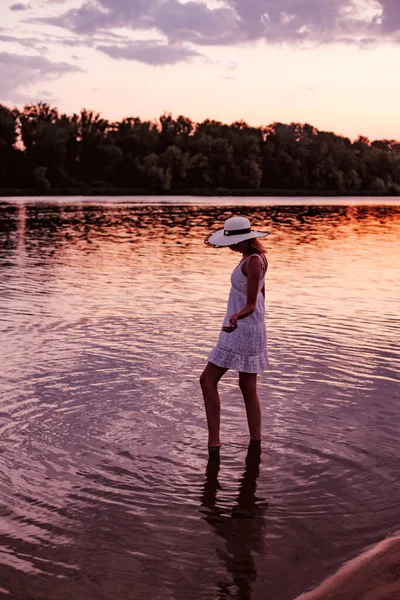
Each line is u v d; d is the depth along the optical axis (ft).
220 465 15.85
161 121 419.74
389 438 17.61
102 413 18.86
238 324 17.25
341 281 45.98
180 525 13.06
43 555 11.93
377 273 50.42
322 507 13.87
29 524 12.93
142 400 20.01
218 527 13.01
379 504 14.01
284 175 446.19
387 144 606.14
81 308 34.71
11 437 17.08
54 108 375.04
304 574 11.46
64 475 15.07
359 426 18.43
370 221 131.95
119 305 35.70
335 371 23.48
